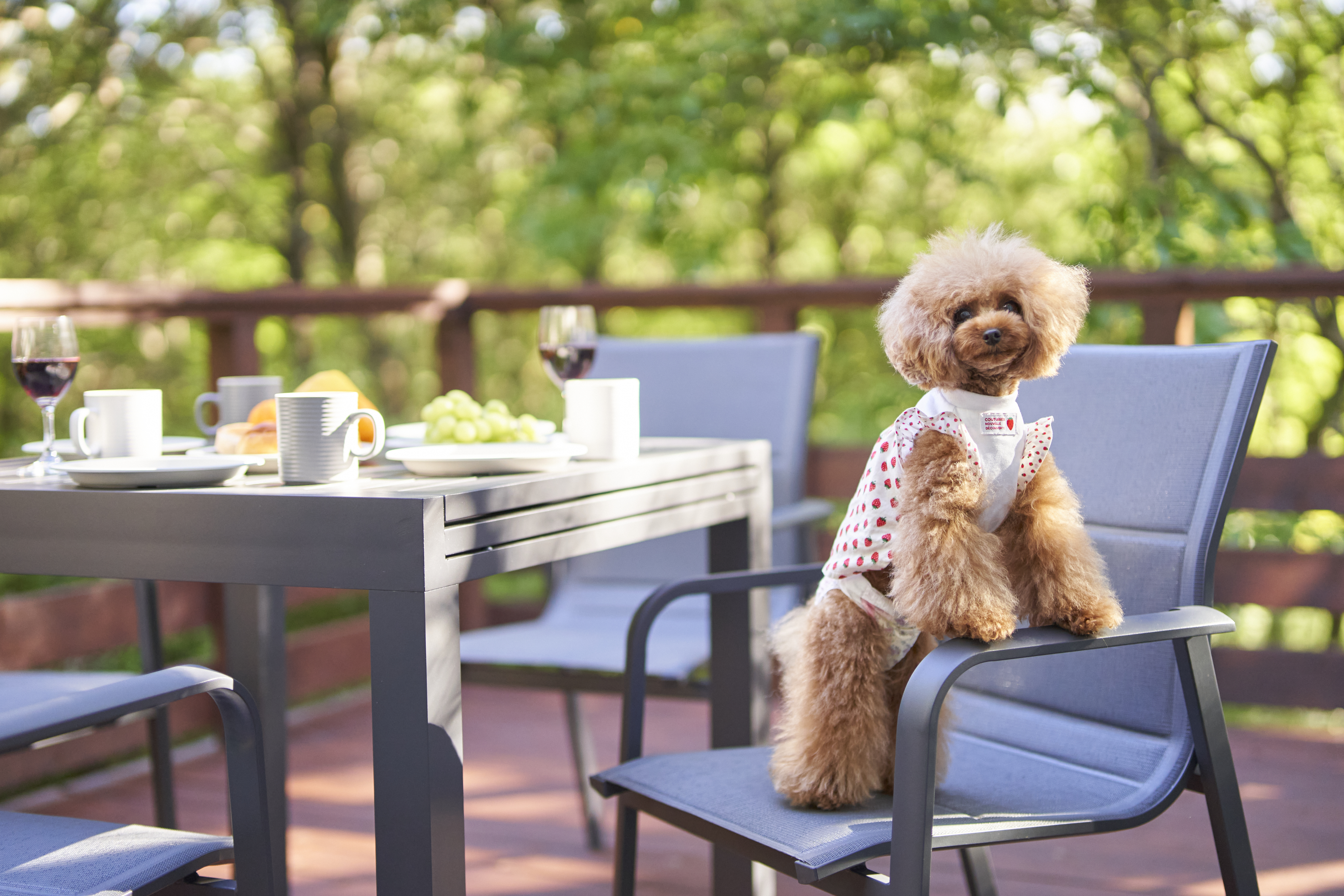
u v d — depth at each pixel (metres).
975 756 1.58
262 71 7.54
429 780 1.17
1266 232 4.76
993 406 1.33
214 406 2.15
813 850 1.21
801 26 5.38
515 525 1.29
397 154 8.21
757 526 1.86
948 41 5.09
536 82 6.26
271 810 2.06
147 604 1.99
